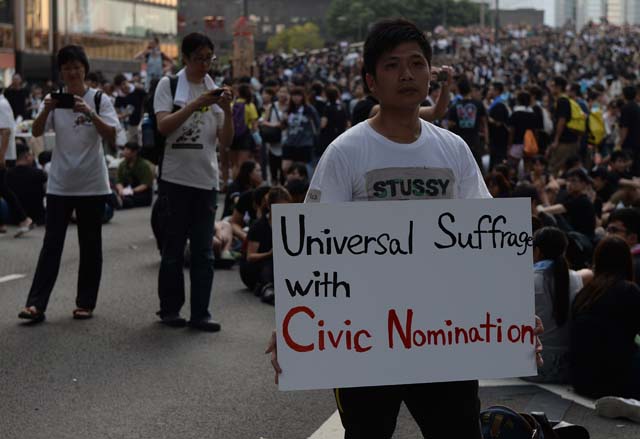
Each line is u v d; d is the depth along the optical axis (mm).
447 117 15016
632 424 5465
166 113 7039
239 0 115688
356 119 8414
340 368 3102
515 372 3176
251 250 8758
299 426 5262
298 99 15344
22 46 43656
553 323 6172
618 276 5945
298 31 123375
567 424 4609
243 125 15609
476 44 82688
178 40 68750
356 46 84688
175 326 7395
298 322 3084
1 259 10289
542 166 12359
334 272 3096
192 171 7133
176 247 7336
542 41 94312
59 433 5078
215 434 5109
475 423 3246
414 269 3127
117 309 7969
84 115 7289
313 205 3080
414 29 3180
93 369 6227
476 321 3156
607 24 105125
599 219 11047
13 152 12883
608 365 5844
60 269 9648
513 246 3168
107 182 7492
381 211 3107
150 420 5301
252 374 6203
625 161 12352
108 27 53938
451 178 3246
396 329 3121
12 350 6625
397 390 3225
